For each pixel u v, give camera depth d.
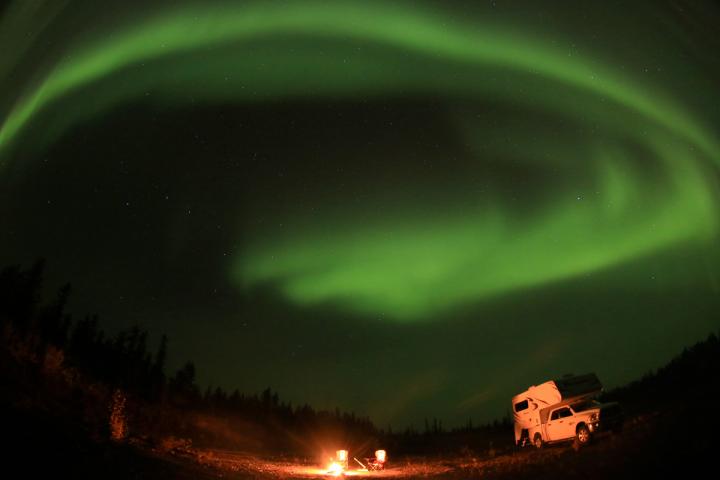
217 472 20.70
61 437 16.38
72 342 49.41
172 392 60.91
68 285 49.81
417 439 71.00
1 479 11.82
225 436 50.38
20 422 15.95
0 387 18.75
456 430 76.94
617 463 16.77
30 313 30.45
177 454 22.75
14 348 24.05
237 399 78.62
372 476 27.09
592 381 28.72
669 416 21.52
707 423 17.34
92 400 25.70
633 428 22.89
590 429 24.25
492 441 52.34
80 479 13.46
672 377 37.50
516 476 19.83
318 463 38.41
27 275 32.22
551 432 27.75
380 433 86.94
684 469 14.09
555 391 28.41
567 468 18.59
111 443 18.97
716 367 33.16
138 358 56.75
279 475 24.81
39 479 12.51
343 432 83.81
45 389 22.17
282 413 82.19
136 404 39.25
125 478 14.91
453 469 27.52
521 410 31.67
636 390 40.31
